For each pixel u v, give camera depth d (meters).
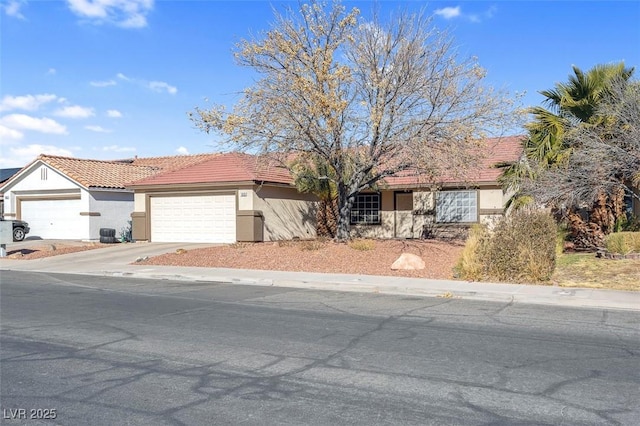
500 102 19.48
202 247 24.03
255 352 8.20
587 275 15.52
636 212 21.89
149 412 5.84
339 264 18.41
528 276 15.11
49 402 6.15
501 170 25.41
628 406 5.95
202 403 6.09
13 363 7.68
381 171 21.59
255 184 25.25
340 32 19.38
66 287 15.60
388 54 19.41
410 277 16.16
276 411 5.84
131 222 30.36
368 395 6.32
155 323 10.35
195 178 26.69
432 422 5.52
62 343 8.81
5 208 32.81
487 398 6.20
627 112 17.67
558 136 19.30
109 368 7.43
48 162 30.94
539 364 7.53
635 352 8.15
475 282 15.07
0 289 15.22
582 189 18.05
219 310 11.72
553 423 5.49
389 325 10.09
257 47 18.95
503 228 15.93
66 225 31.00
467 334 9.34
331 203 29.33
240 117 19.16
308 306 12.22
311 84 18.53
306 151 20.31
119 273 18.48
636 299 12.43
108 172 32.59
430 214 27.25
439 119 19.12
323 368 7.37
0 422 5.59
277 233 26.75
